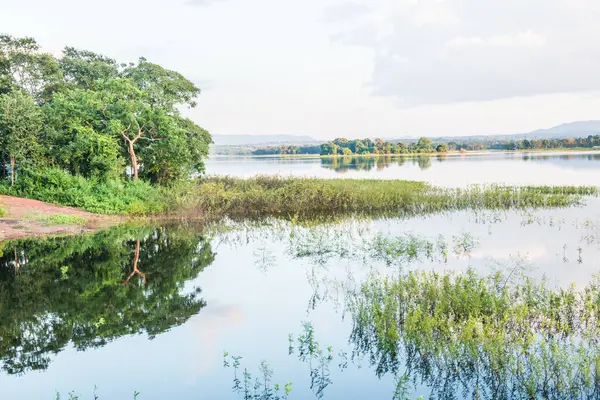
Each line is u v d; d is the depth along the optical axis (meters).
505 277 11.27
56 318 9.84
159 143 26.42
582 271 11.84
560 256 13.39
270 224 20.34
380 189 26.58
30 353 8.17
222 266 13.55
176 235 18.39
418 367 7.29
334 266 12.95
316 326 8.98
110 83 26.08
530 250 14.16
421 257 13.52
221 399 6.60
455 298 8.96
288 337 8.55
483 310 8.83
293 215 22.44
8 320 9.75
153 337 8.73
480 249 14.39
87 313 10.09
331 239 16.33
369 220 20.17
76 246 16.56
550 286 10.59
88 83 29.97
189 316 9.71
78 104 25.53
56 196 23.61
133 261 14.50
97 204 22.86
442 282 10.16
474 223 19.11
